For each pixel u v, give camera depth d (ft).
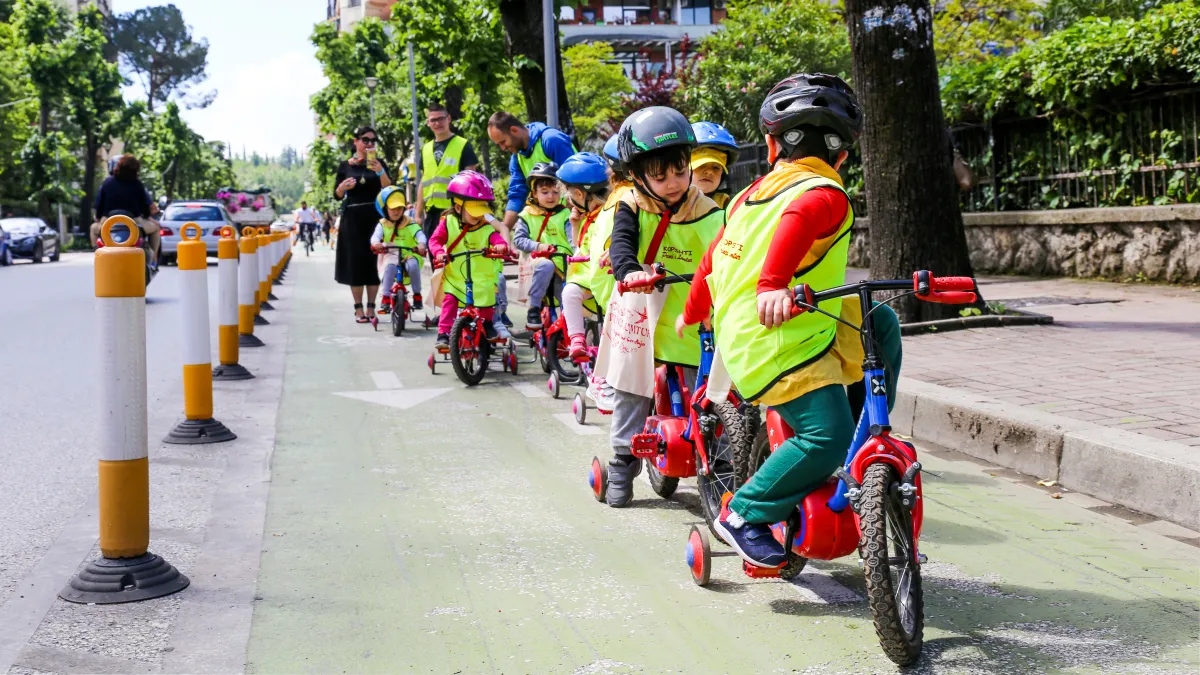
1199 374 21.93
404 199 40.88
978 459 19.17
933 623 11.72
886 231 30.53
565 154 29.50
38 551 14.71
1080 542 14.44
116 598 12.70
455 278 29.09
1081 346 26.17
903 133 29.96
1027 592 12.60
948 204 30.40
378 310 41.75
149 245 56.18
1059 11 71.56
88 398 26.94
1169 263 39.93
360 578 13.53
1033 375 22.57
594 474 17.04
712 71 88.12
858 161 59.00
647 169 14.39
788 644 11.27
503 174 99.91
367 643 11.46
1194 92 39.52
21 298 59.52
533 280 28.04
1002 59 49.01
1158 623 11.58
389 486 18.11
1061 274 45.21
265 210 183.93
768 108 11.43
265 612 12.39
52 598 12.83
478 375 28.48
